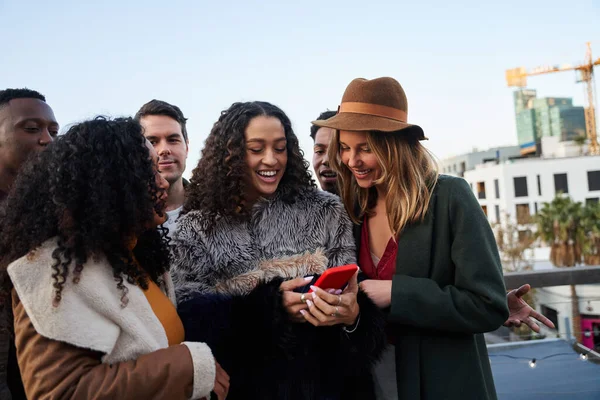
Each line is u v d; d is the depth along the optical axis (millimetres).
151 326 1181
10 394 1312
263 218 1651
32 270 1057
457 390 1532
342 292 1477
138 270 1236
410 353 1572
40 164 1146
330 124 1604
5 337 1313
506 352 3572
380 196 1742
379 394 1678
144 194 1172
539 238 29312
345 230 1698
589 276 3229
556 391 2779
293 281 1469
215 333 1426
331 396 1507
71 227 1075
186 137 2764
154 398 1072
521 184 41094
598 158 39000
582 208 25672
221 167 1643
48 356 1029
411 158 1620
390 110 1640
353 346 1478
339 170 1788
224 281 1590
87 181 1109
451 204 1576
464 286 1529
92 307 1088
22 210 1112
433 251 1605
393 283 1549
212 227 1626
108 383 1030
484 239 1541
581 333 3670
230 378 1438
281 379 1441
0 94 1867
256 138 1618
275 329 1417
